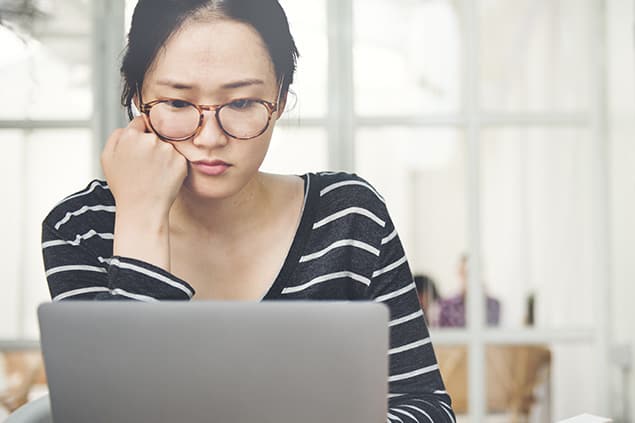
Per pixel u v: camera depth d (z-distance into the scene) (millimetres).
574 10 2332
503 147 2322
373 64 2312
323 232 1033
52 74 2266
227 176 929
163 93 911
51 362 665
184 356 657
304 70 2293
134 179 891
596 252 2316
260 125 923
